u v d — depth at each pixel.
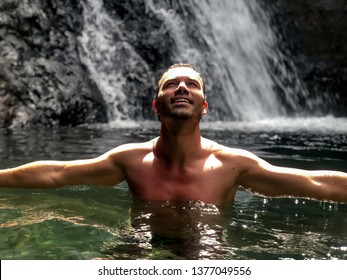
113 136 5.64
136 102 8.34
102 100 7.80
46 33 7.84
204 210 3.30
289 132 6.70
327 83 10.53
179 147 3.32
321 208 3.39
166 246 3.00
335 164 4.25
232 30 10.08
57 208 3.33
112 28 8.74
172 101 3.25
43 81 7.30
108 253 2.95
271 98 10.12
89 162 3.43
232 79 9.65
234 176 3.35
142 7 9.17
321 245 3.04
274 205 3.42
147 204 3.34
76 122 7.28
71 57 7.93
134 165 3.39
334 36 10.70
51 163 3.46
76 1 8.37
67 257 2.93
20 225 3.15
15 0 7.69
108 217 3.24
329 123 8.52
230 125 7.71
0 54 7.23
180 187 3.34
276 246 3.03
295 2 10.90
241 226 3.19
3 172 3.46
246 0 10.55
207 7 9.90
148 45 8.91
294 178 3.32
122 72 8.46
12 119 6.66
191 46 9.41
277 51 10.58
